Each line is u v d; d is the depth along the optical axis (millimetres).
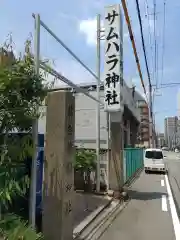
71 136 5137
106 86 10594
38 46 4516
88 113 16953
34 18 4590
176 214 8281
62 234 4707
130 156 18297
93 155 10961
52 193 4828
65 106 4898
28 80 3715
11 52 3896
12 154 3707
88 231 6289
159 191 12672
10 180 3512
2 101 3523
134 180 17094
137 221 7410
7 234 3301
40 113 4039
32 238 3383
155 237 6070
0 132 3633
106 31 10602
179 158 52531
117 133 10977
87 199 9508
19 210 4469
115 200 10086
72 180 5188
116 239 5867
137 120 32219
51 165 4891
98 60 10750
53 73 4977
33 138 4094
